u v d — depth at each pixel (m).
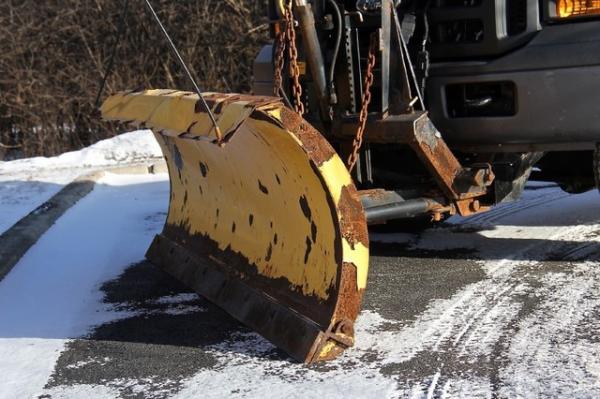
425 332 4.38
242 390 3.76
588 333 4.25
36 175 10.38
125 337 4.53
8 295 5.40
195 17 16.83
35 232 6.90
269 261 4.59
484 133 4.97
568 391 3.57
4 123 16.52
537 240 6.18
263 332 4.36
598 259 5.59
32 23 16.58
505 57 4.89
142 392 3.81
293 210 4.27
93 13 16.73
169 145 5.53
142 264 6.02
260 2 16.84
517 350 4.07
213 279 5.07
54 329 4.71
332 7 5.14
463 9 5.02
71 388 3.89
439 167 4.79
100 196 8.91
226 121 3.76
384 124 4.77
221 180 4.98
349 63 5.07
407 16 5.09
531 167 5.34
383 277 5.44
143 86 16.75
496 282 5.21
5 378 4.05
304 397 3.65
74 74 16.55
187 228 5.70
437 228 6.75
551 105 4.77
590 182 5.85
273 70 5.99
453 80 5.01
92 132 16.58
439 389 3.65
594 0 4.70
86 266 6.03
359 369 3.91
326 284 4.07
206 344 4.36
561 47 4.73
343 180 3.91
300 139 3.84
